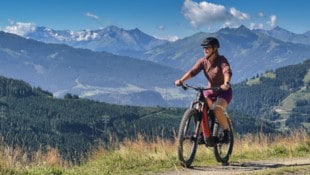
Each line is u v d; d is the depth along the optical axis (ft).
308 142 51.08
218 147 39.81
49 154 36.58
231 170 36.99
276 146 48.52
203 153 43.24
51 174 32.68
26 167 33.19
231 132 41.16
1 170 31.24
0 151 33.45
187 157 37.50
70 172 33.91
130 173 35.22
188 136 36.63
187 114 36.27
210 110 37.86
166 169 36.65
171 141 43.29
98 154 40.50
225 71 36.94
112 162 38.24
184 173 35.27
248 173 32.68
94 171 35.17
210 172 35.73
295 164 40.14
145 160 38.68
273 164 40.37
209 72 37.93
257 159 43.47
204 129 37.01
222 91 37.78
